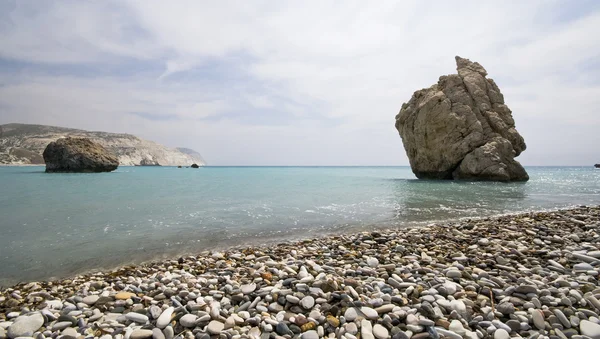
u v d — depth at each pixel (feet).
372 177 153.48
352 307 13.08
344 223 36.42
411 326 11.59
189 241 28.73
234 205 49.83
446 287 14.88
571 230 28.71
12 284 19.29
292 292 14.70
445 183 100.63
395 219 38.73
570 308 12.71
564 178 139.13
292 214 42.14
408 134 128.98
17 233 31.27
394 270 18.24
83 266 22.38
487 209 46.57
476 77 121.39
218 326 11.89
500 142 107.45
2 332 12.04
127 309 14.23
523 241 24.82
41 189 73.26
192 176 147.33
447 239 26.25
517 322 11.73
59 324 12.56
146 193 66.85
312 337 11.08
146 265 22.08
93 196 60.54
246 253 24.31
